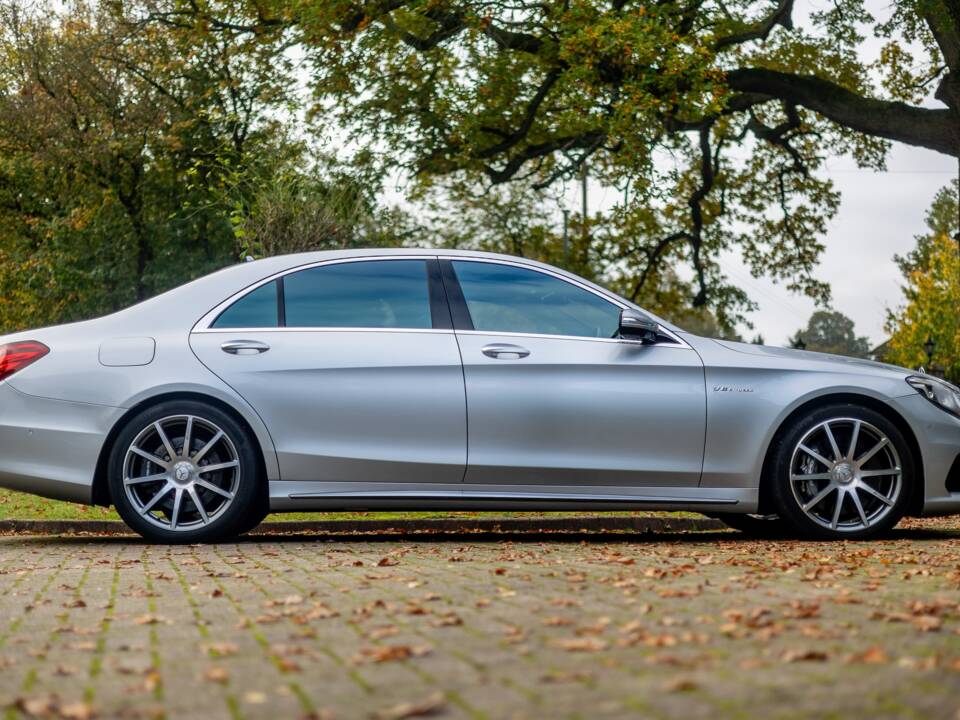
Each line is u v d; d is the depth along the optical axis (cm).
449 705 241
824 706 233
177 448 618
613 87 1755
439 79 2117
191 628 354
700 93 1708
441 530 859
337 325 630
